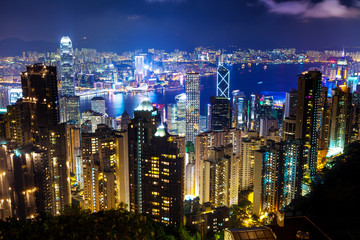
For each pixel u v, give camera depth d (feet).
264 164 538.88
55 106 625.41
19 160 460.55
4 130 651.25
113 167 540.11
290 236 175.94
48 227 137.39
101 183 512.63
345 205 183.11
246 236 177.27
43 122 615.57
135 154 499.10
